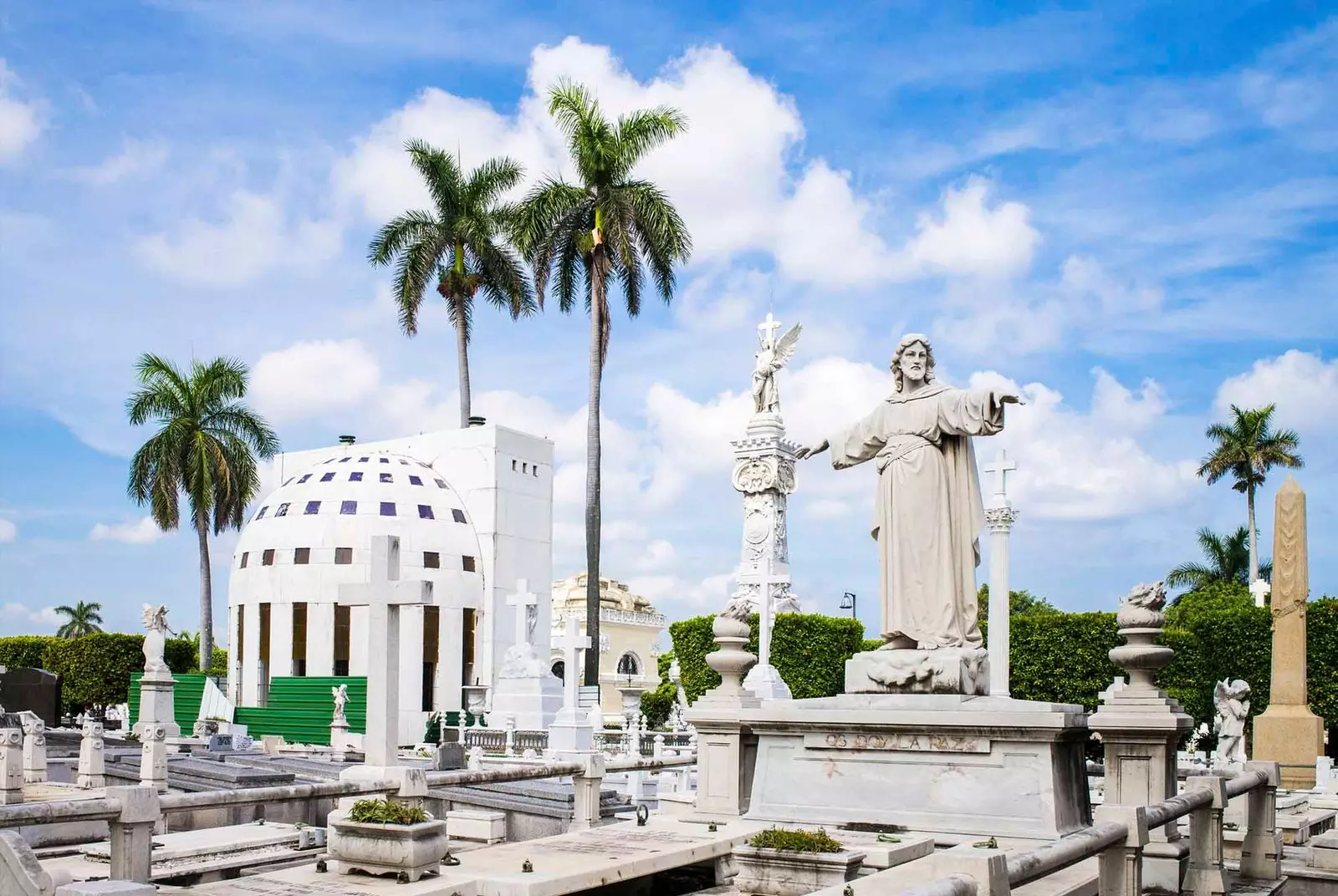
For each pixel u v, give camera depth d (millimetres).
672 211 47781
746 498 49281
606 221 47031
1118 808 8523
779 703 13234
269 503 61625
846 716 12492
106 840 15594
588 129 48438
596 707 36594
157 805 9102
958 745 11977
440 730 37688
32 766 22922
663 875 12203
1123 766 11562
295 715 47469
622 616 82250
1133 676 11805
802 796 12867
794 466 49875
